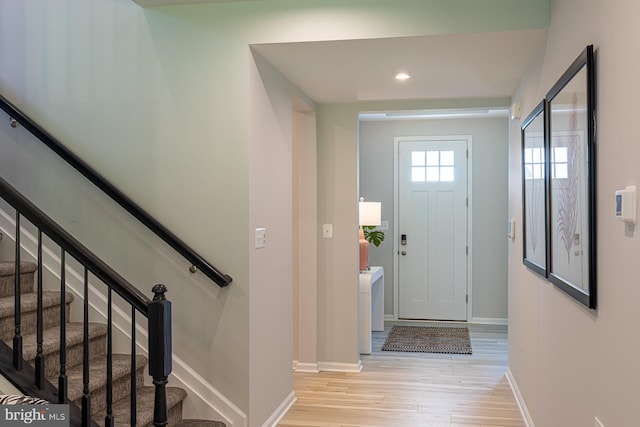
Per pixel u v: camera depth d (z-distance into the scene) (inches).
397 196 289.4
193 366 133.6
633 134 67.0
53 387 101.3
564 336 104.0
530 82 143.1
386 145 290.2
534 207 133.3
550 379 117.2
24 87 141.2
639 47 65.1
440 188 286.2
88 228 138.3
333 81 163.9
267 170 142.9
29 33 141.2
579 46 92.9
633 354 67.2
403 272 289.9
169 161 134.6
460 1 122.1
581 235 88.7
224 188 131.9
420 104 196.2
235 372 131.6
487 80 163.5
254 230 134.0
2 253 139.9
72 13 139.3
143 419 112.7
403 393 175.9
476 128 282.7
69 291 137.1
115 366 122.4
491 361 213.6
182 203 134.0
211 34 132.6
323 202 201.9
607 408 77.5
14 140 141.3
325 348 202.8
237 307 131.2
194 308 133.3
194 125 133.5
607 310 77.4
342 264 201.0
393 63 144.7
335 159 201.0
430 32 123.1
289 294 160.2
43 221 95.0
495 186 281.7
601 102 80.0
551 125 112.6
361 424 149.6
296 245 202.2
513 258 177.8
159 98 135.2
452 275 286.0
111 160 137.4
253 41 130.5
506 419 153.0
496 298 282.7
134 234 136.0
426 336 255.4
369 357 220.4
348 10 126.5
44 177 140.3
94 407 113.8
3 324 114.9
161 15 135.1
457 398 170.9
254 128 134.2
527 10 119.3
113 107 137.3
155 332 93.0
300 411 159.5
